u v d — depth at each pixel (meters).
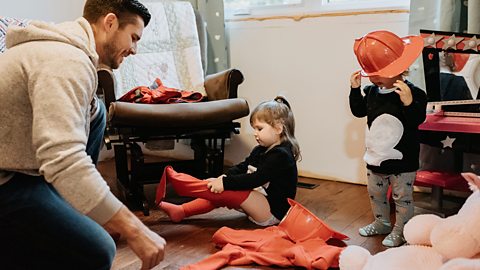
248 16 2.54
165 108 1.85
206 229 1.73
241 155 2.69
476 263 0.84
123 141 1.88
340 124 2.31
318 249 1.42
